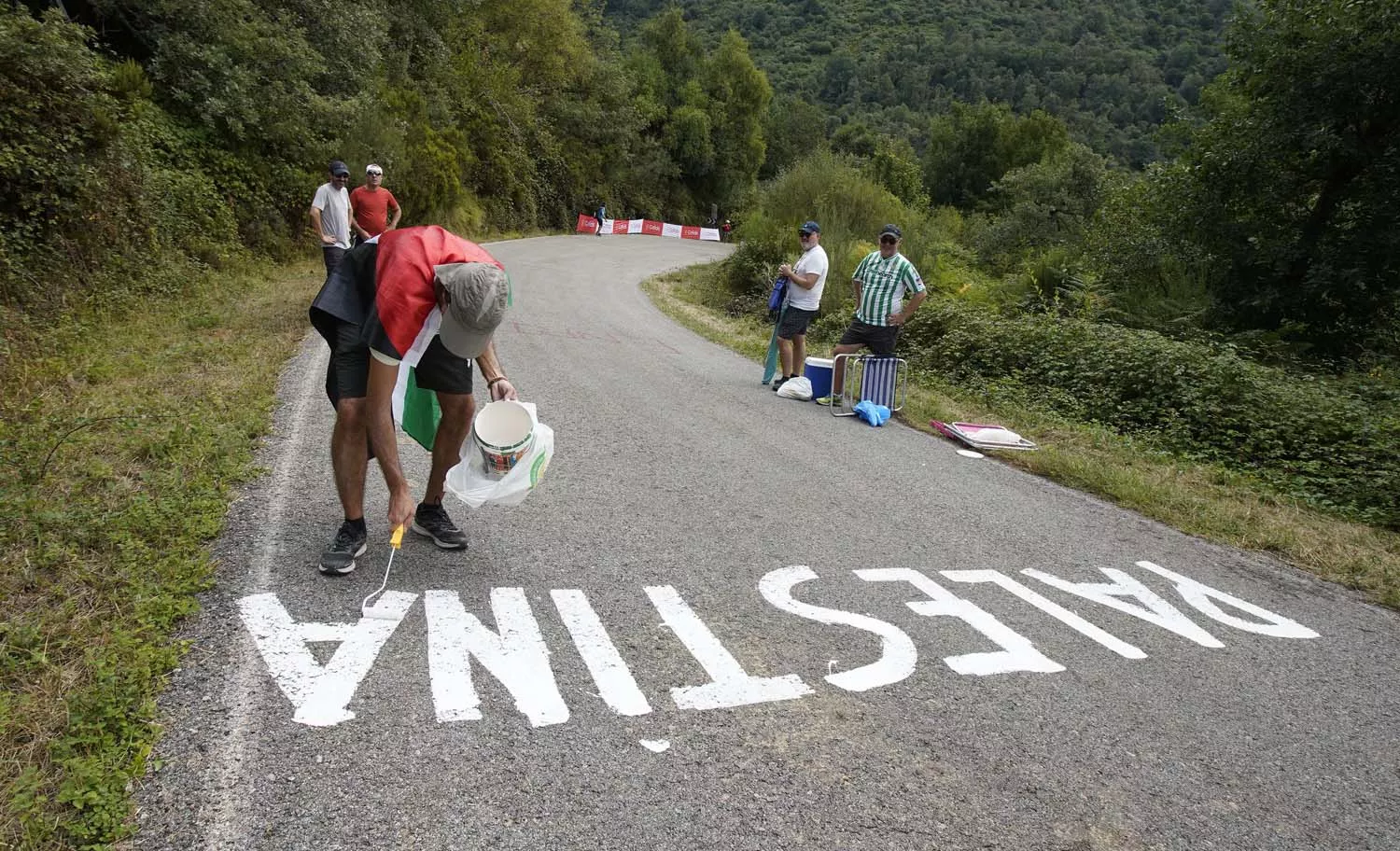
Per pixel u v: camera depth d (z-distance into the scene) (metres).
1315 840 2.55
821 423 7.62
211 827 2.18
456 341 3.30
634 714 2.83
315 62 15.78
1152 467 7.02
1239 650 3.80
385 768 2.46
